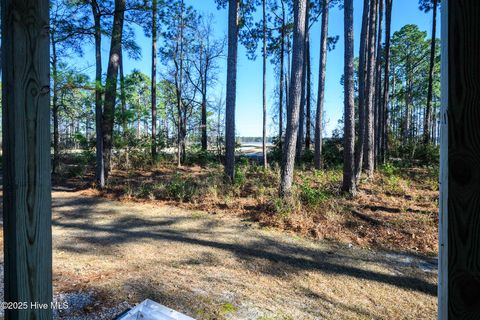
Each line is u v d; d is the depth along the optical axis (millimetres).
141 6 9055
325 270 3893
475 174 823
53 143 11586
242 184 9328
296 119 6957
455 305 848
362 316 2844
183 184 8664
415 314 2912
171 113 18703
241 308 2834
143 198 8023
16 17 1091
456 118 842
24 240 1128
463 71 834
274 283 3477
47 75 1188
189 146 18906
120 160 14648
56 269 3564
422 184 9969
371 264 4102
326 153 16156
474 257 828
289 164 6930
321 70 13484
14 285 1119
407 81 30859
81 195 8461
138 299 2865
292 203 6406
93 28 8398
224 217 6324
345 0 7980
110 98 9516
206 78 18109
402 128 24016
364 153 12734
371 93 11094
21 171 1116
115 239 4910
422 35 28078
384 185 9609
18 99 1104
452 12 847
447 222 860
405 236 5094
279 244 4805
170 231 5391
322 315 2820
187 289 3168
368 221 5848
